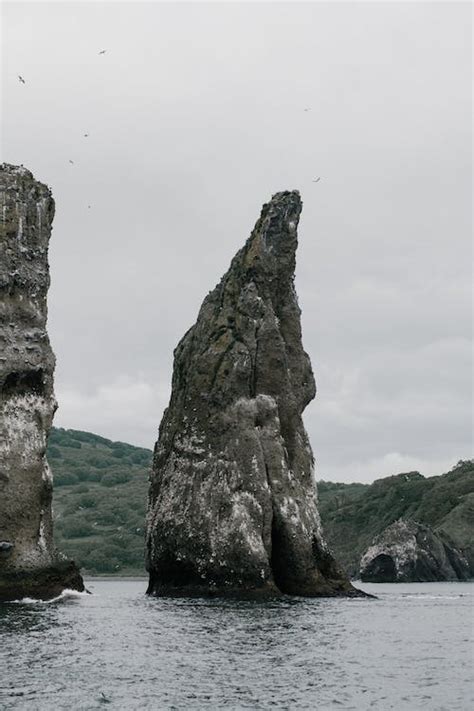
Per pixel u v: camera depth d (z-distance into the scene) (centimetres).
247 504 6494
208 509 6581
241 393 6862
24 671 3067
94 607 5450
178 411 7238
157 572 6944
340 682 3044
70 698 2681
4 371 5906
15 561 5725
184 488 6775
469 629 4831
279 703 2695
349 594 6869
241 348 6988
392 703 2727
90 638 3931
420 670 3325
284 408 7025
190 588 6562
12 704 2583
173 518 6719
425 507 19338
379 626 4831
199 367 7075
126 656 3459
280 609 5562
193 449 6844
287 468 6769
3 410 5909
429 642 4169
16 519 5775
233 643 3900
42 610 5138
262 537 6456
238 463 6625
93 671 3114
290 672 3206
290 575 6588
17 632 4038
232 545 6406
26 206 6306
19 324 6112
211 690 2858
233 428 6750
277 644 3900
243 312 7144
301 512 6712
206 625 4562
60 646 3644
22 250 6209
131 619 4791
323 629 4538
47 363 6169
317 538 6844
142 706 2617
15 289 6144
